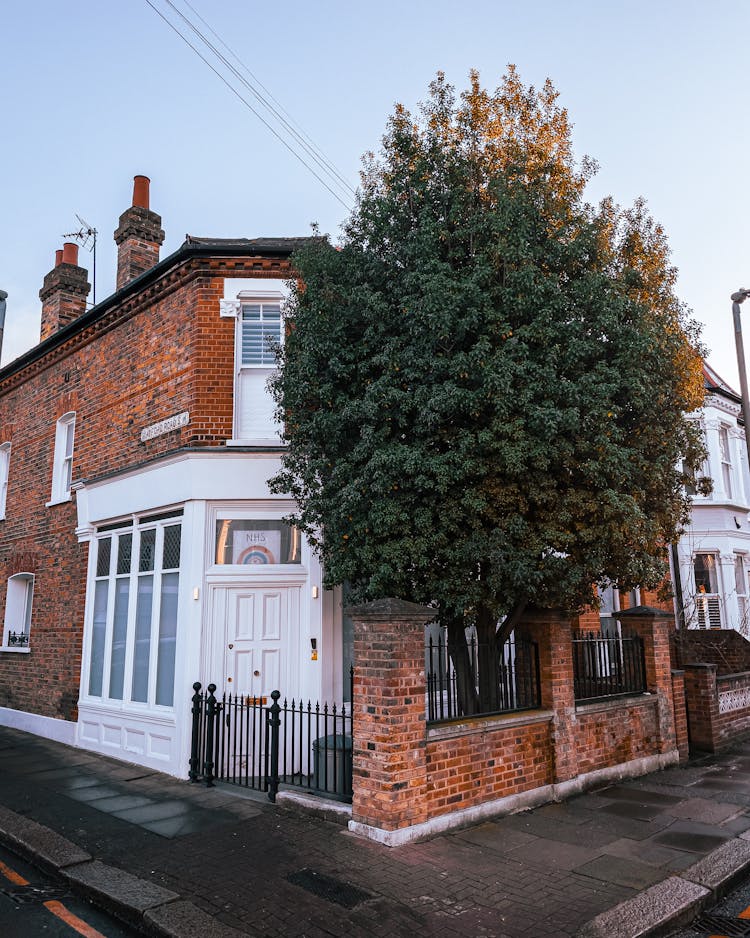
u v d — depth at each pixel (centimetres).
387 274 797
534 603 838
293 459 873
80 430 1298
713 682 1127
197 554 973
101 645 1147
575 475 753
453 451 716
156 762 963
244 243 1110
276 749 793
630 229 894
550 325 729
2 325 981
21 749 1123
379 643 664
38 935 491
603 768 873
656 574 820
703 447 914
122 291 1178
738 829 688
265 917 500
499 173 782
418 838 646
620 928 476
